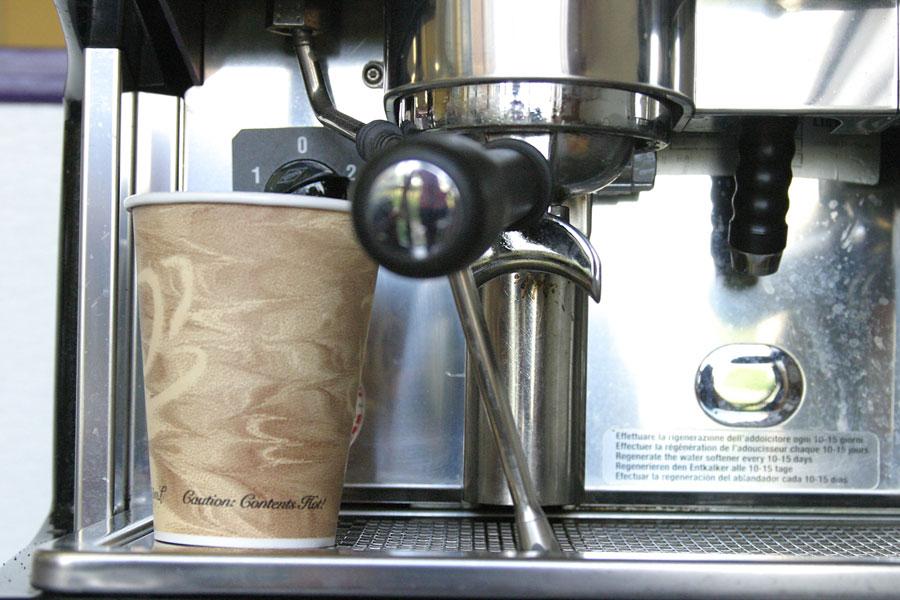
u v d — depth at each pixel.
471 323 0.44
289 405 0.45
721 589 0.38
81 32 0.57
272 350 0.45
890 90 0.53
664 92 0.48
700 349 0.63
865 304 0.63
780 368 0.63
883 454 0.63
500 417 0.44
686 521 0.59
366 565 0.38
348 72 0.63
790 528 0.57
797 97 0.53
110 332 0.56
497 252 0.47
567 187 0.49
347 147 0.63
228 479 0.45
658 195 0.64
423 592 0.38
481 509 0.61
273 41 0.64
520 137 0.47
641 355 0.63
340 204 0.45
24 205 1.09
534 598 0.38
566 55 0.46
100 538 0.44
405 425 0.62
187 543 0.45
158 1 0.55
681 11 0.49
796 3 0.53
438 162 0.32
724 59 0.53
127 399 0.61
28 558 0.47
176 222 0.45
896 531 0.56
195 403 0.45
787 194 0.59
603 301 0.63
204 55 0.64
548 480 0.56
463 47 0.46
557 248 0.47
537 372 0.56
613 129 0.47
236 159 0.63
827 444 0.63
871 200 0.63
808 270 0.63
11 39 1.11
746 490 0.63
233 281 0.44
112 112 0.57
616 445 0.63
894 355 0.63
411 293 0.63
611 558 0.38
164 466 0.46
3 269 1.09
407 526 0.56
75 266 0.61
